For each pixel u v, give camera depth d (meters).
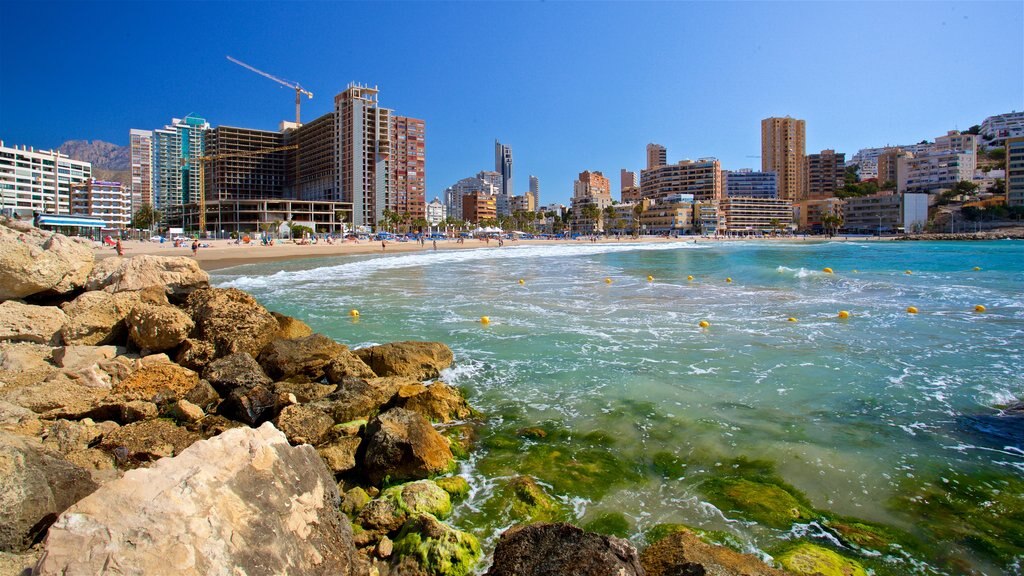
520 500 7.04
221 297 14.13
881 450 8.38
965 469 7.78
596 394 11.11
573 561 5.07
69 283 15.74
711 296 25.17
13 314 12.57
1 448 5.04
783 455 8.23
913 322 18.38
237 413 9.96
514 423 9.74
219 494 4.54
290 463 5.49
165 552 3.91
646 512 6.76
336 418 9.67
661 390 11.26
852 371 12.59
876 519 6.57
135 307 13.04
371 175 177.12
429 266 46.28
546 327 17.84
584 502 7.04
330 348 12.93
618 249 92.19
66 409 9.17
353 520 6.50
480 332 17.11
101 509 4.05
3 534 4.61
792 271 35.31
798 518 6.57
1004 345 15.02
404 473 7.70
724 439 8.83
